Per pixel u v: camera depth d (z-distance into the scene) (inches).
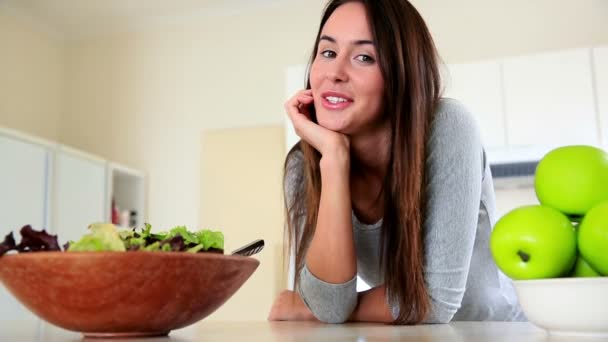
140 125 136.1
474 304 46.1
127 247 20.1
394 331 23.3
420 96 37.6
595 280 17.3
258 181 123.7
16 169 97.7
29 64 133.1
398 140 37.4
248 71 130.4
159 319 19.2
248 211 123.0
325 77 38.3
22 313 97.6
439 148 38.1
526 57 103.0
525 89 102.3
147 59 138.4
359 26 37.5
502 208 107.3
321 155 41.1
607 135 98.0
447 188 37.3
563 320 18.0
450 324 28.9
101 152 137.6
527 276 19.1
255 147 125.7
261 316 113.5
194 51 135.3
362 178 43.3
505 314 46.4
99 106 139.7
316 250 36.4
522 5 114.3
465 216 37.2
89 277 17.6
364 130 40.3
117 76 139.7
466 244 37.1
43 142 104.0
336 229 36.2
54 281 17.8
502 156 107.3
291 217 43.6
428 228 37.3
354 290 36.0
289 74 111.7
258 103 128.4
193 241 22.5
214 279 19.4
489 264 45.8
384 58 37.2
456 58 116.2
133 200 130.3
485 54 114.8
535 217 18.9
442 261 36.4
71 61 143.6
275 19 130.4
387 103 38.9
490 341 16.8
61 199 108.2
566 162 19.4
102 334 19.8
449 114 39.0
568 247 18.6
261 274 116.4
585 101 99.6
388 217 38.1
